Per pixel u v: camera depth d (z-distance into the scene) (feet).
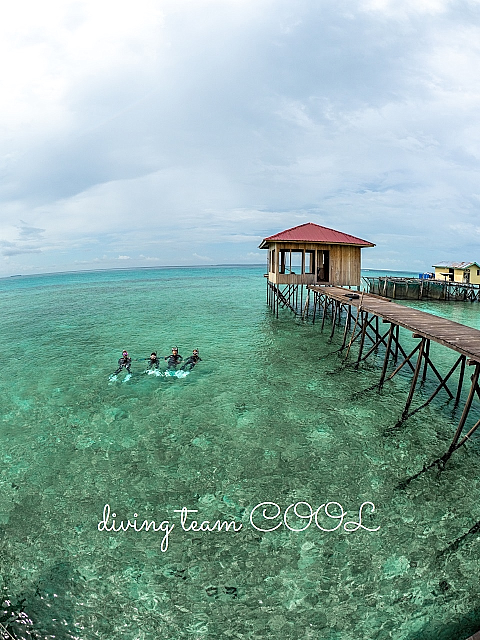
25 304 144.15
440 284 142.41
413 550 24.26
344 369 57.93
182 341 76.07
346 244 86.33
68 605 20.74
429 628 19.57
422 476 31.53
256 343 73.97
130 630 19.53
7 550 24.14
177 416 42.37
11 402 46.60
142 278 341.82
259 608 20.67
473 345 32.73
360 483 30.73
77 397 47.88
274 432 38.81
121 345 73.67
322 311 109.40
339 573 22.72
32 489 30.07
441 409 44.21
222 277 342.23
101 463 33.53
